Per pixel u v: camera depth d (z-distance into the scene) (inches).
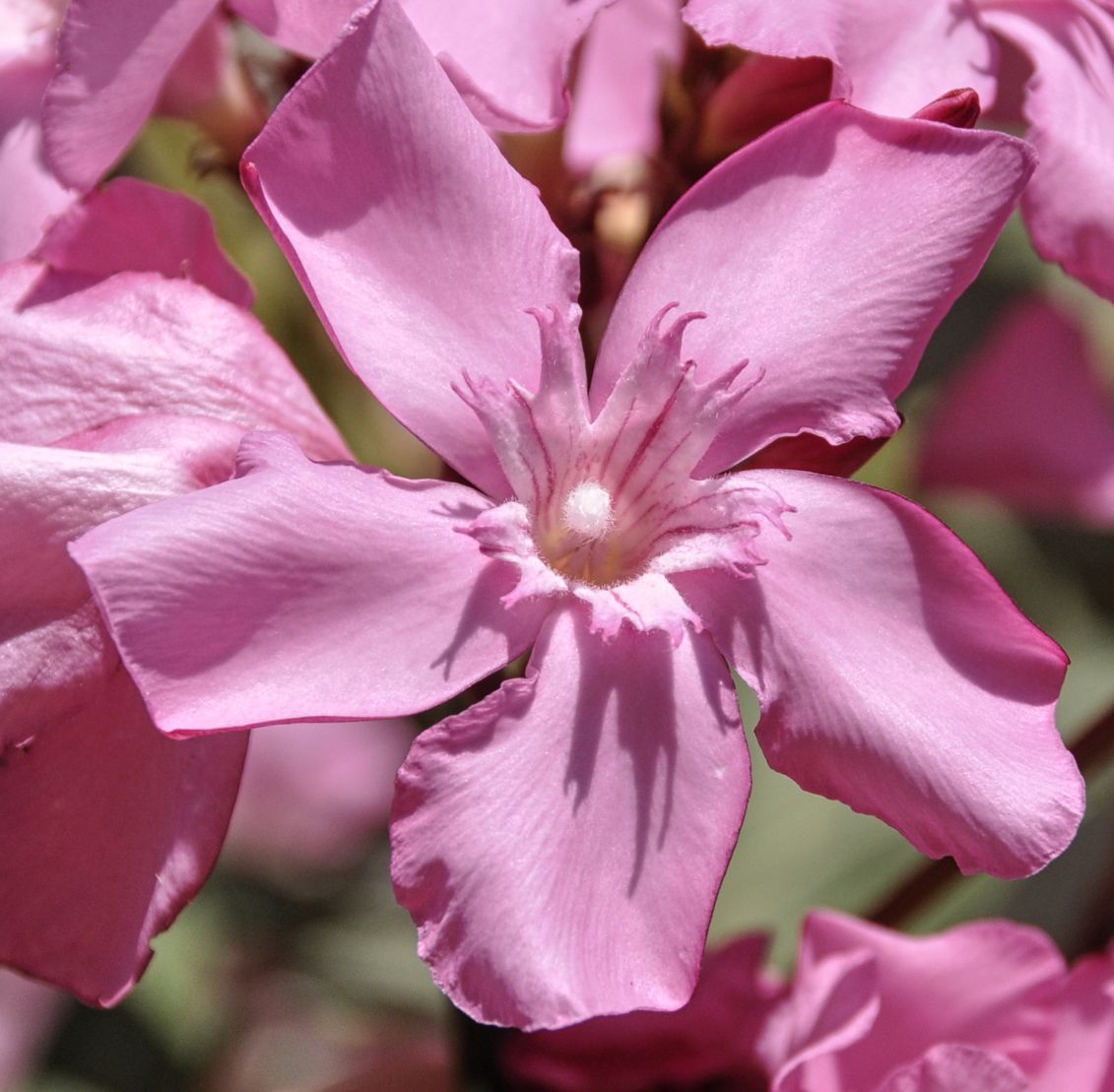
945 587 6.4
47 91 6.5
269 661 6.1
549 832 6.2
